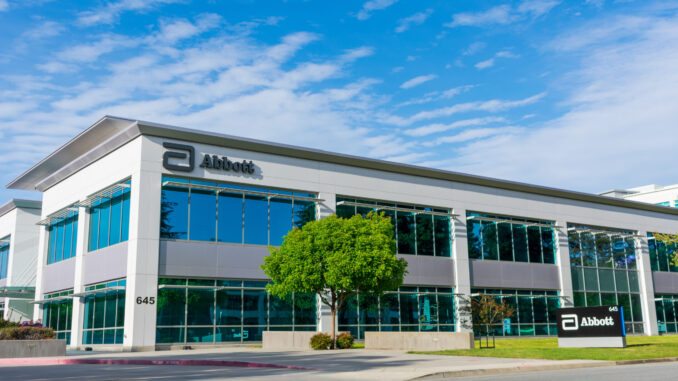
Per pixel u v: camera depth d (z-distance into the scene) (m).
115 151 35.88
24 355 26.05
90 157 38.38
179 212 33.81
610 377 14.34
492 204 46.31
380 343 29.55
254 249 35.84
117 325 33.03
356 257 28.55
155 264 32.41
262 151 36.91
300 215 37.94
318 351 27.80
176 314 32.72
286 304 36.34
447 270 42.81
